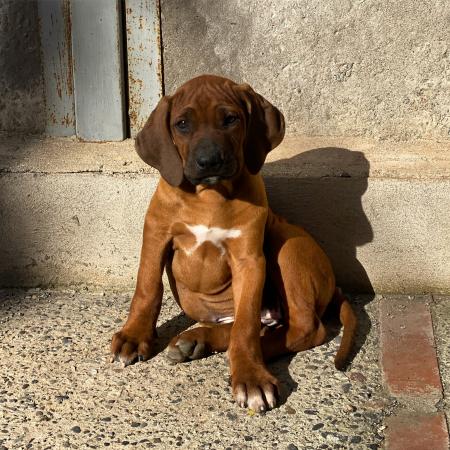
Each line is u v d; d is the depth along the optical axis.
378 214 1.08
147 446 0.82
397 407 0.88
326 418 0.86
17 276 1.16
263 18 1.15
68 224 1.13
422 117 1.16
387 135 1.17
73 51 1.17
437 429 0.84
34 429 0.85
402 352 0.97
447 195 1.06
